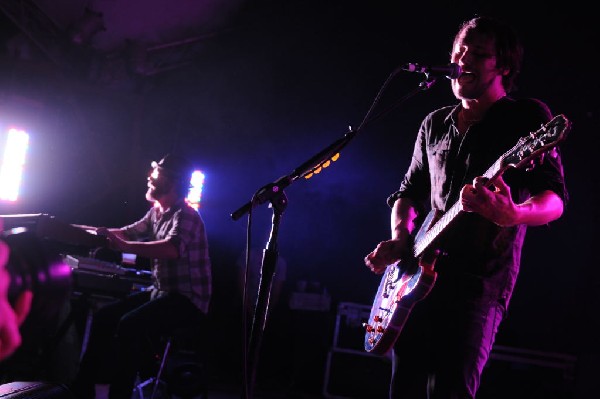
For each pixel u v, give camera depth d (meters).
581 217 8.02
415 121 9.51
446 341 2.14
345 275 9.56
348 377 6.89
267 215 9.87
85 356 4.27
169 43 9.04
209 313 8.16
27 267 0.68
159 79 9.84
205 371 5.32
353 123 9.76
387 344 2.23
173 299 4.23
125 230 4.83
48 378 4.84
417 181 2.63
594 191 7.98
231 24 9.46
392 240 2.45
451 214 2.09
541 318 8.05
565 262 8.04
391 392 2.32
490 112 2.28
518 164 1.88
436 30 9.37
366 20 9.77
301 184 9.73
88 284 4.53
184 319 4.29
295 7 9.77
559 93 8.29
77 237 3.86
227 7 8.99
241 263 8.01
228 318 8.21
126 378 3.99
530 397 6.46
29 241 0.71
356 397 6.86
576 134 8.12
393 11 9.62
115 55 8.64
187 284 4.28
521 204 1.94
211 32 9.38
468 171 2.27
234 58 9.88
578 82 8.23
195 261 4.32
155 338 5.24
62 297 0.72
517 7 8.62
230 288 9.67
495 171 1.98
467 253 2.16
